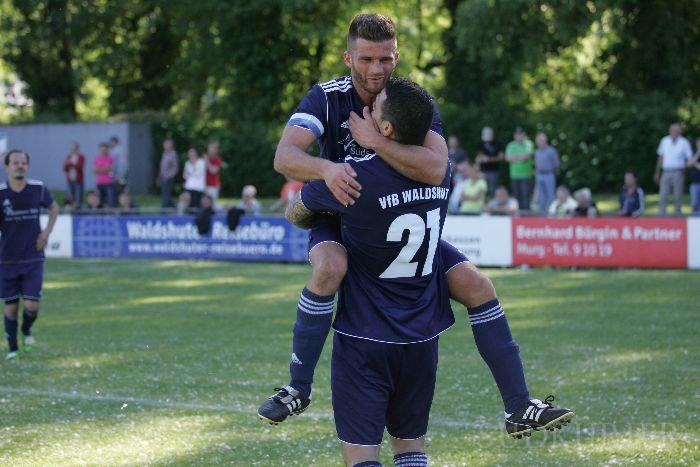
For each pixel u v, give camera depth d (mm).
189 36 94688
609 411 19609
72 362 25391
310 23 87188
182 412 20172
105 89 106250
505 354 12242
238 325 31016
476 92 88312
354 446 12070
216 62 92000
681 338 27406
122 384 22766
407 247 11828
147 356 25984
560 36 75312
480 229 45000
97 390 22203
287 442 18016
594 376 22812
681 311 31953
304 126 11734
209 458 17031
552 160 53719
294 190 54438
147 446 17766
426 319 12086
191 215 50500
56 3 95062
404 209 11656
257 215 49062
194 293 38562
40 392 22047
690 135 74500
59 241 53312
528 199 56500
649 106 75312
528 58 77688
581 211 44469
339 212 11820
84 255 52875
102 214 52562
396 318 11938
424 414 12570
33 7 94562
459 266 12391
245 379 23156
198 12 90125
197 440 18156
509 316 31547
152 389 22219
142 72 102438
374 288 12039
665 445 17188
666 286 37469
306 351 12070
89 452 17406
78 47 97938
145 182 85188
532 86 89312
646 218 42344
